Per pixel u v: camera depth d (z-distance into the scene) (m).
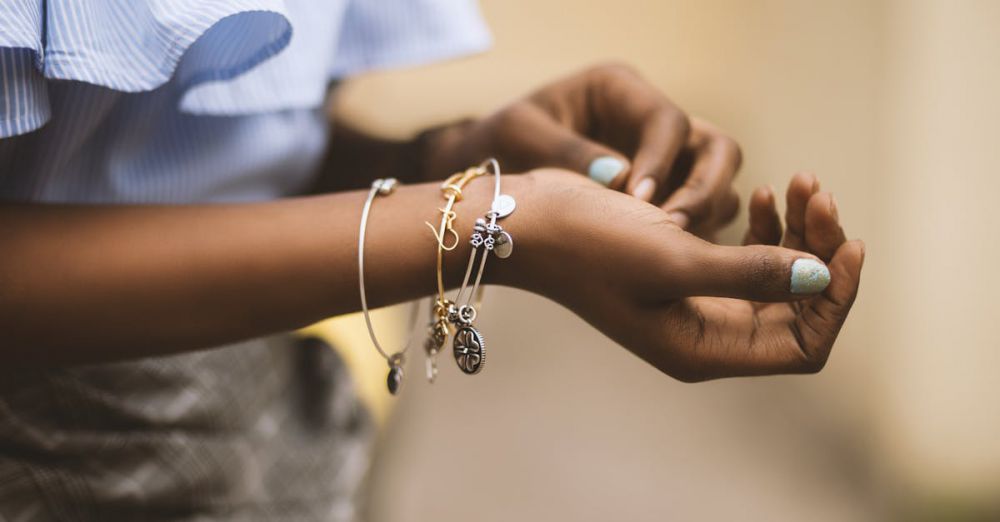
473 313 0.49
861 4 1.78
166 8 0.46
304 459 0.67
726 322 0.48
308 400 0.70
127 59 0.47
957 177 1.61
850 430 1.58
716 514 1.36
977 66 1.58
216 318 0.49
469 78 2.30
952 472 1.49
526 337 1.88
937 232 1.62
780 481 1.45
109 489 0.56
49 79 0.47
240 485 0.62
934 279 1.61
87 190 0.54
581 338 1.88
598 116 0.61
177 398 0.58
